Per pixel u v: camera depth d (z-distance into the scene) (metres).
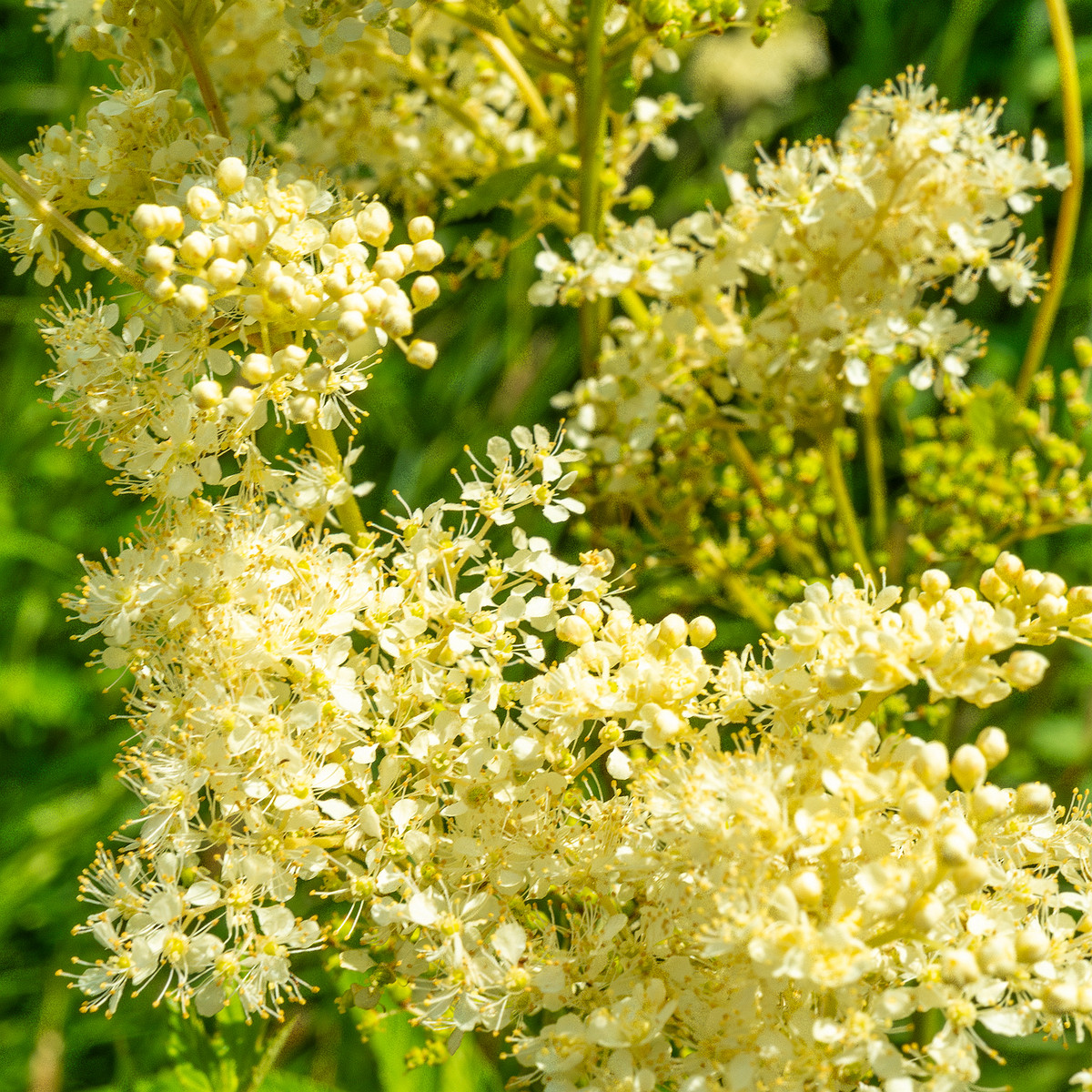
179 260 0.31
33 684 0.44
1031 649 0.37
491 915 0.30
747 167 0.48
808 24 0.46
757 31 0.32
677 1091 0.30
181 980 0.30
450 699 0.30
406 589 0.31
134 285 0.31
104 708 0.45
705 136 0.48
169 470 0.31
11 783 0.44
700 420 0.34
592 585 0.31
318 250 0.31
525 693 0.30
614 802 0.30
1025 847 0.30
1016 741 0.37
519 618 0.31
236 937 0.30
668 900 0.30
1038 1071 0.36
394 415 0.45
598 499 0.34
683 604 0.38
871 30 0.48
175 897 0.30
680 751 0.30
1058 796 0.37
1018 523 0.34
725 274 0.33
